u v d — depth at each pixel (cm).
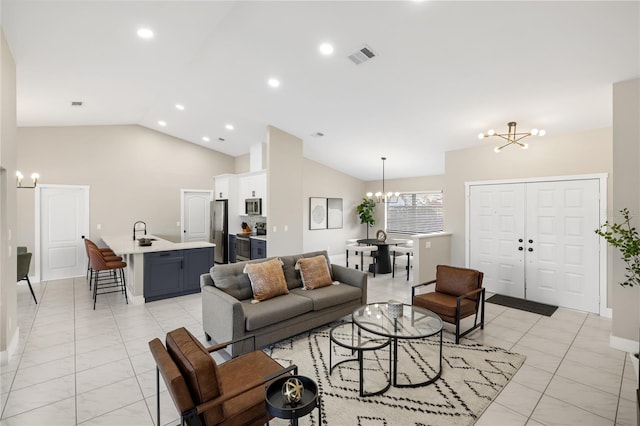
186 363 162
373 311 319
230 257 785
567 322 396
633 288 314
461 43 296
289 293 366
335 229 858
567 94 355
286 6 280
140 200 733
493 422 216
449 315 339
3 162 277
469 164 555
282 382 181
